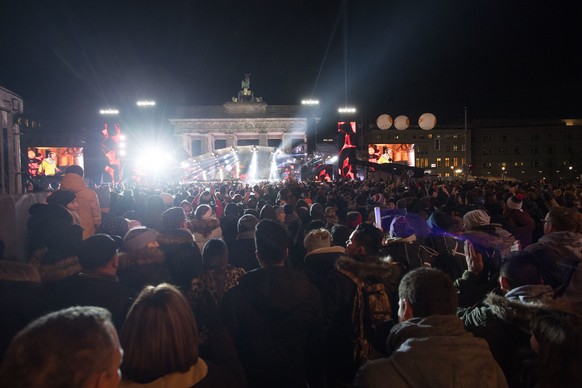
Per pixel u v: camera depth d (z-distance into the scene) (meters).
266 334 3.50
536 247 4.45
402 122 34.69
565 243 4.31
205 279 4.10
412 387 2.11
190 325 2.18
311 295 3.64
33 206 4.24
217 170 55.62
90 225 6.57
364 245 4.36
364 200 10.70
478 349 2.24
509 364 2.77
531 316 2.61
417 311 2.53
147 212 5.92
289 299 3.50
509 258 3.33
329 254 5.07
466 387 2.08
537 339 2.27
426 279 2.55
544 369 2.20
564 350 2.14
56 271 3.62
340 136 42.84
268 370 3.49
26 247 6.25
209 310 3.25
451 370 2.11
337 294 3.97
